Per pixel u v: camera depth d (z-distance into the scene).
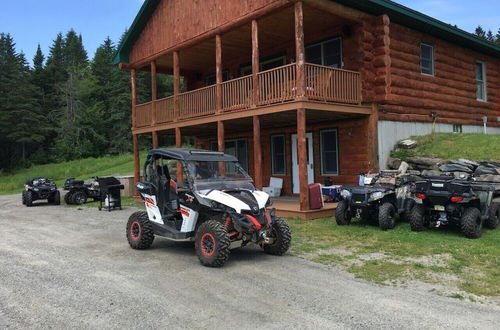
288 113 11.99
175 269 6.48
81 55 97.00
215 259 6.42
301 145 10.93
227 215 6.75
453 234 8.30
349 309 4.66
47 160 60.25
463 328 4.13
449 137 13.97
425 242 7.66
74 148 58.06
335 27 13.62
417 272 6.02
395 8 12.38
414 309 4.64
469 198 7.86
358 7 12.06
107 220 12.47
